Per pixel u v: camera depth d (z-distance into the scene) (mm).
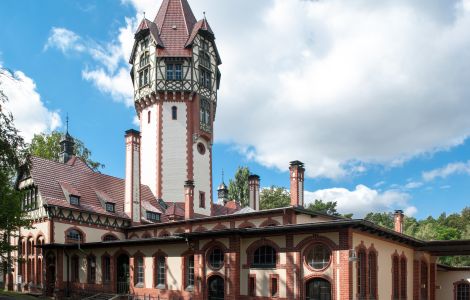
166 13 50312
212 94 50312
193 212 43281
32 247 37250
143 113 49344
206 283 28406
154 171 47094
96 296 33250
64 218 36250
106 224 39250
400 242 30156
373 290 25812
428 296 33719
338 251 23656
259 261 26922
